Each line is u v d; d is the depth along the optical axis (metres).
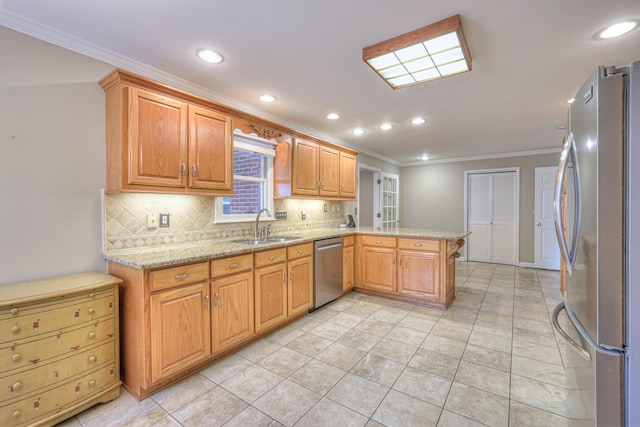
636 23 1.71
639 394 1.04
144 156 1.95
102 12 1.62
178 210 2.49
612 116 1.06
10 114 1.69
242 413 1.66
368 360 2.21
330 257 3.38
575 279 1.34
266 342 2.50
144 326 1.73
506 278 4.70
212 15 1.65
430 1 1.55
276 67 2.27
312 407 1.70
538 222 5.46
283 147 3.38
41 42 1.79
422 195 6.70
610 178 1.06
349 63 2.21
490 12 1.63
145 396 1.79
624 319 1.05
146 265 1.71
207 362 2.13
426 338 2.57
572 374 1.44
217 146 2.41
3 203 1.67
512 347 2.41
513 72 2.34
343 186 4.22
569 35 1.84
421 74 2.24
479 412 1.66
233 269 2.25
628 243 1.04
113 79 1.90
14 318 1.41
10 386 1.39
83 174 1.95
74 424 1.57
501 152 5.66
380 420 1.60
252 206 3.33
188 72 2.34
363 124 3.79
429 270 3.34
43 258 1.80
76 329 1.60
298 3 1.56
